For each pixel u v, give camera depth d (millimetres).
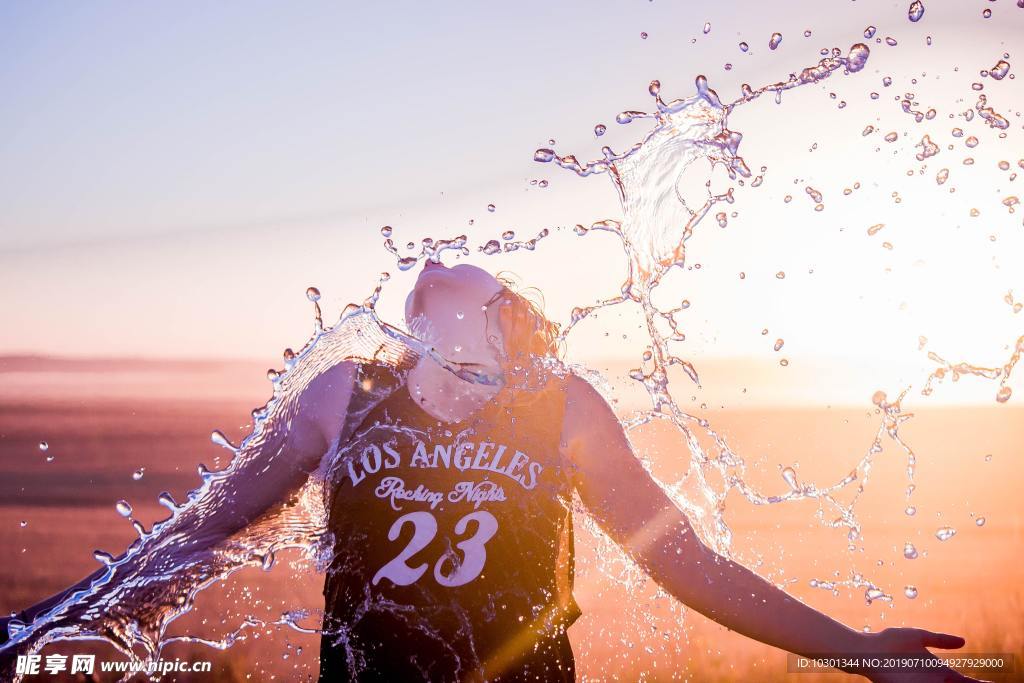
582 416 2119
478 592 1970
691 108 2787
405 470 2047
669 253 2857
